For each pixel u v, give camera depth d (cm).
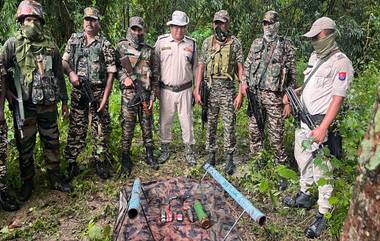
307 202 432
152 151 534
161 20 912
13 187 464
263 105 489
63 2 746
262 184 411
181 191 387
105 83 471
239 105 511
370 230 155
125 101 495
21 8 402
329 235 384
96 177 500
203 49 509
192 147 549
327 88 374
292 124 548
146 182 399
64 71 461
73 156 486
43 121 441
